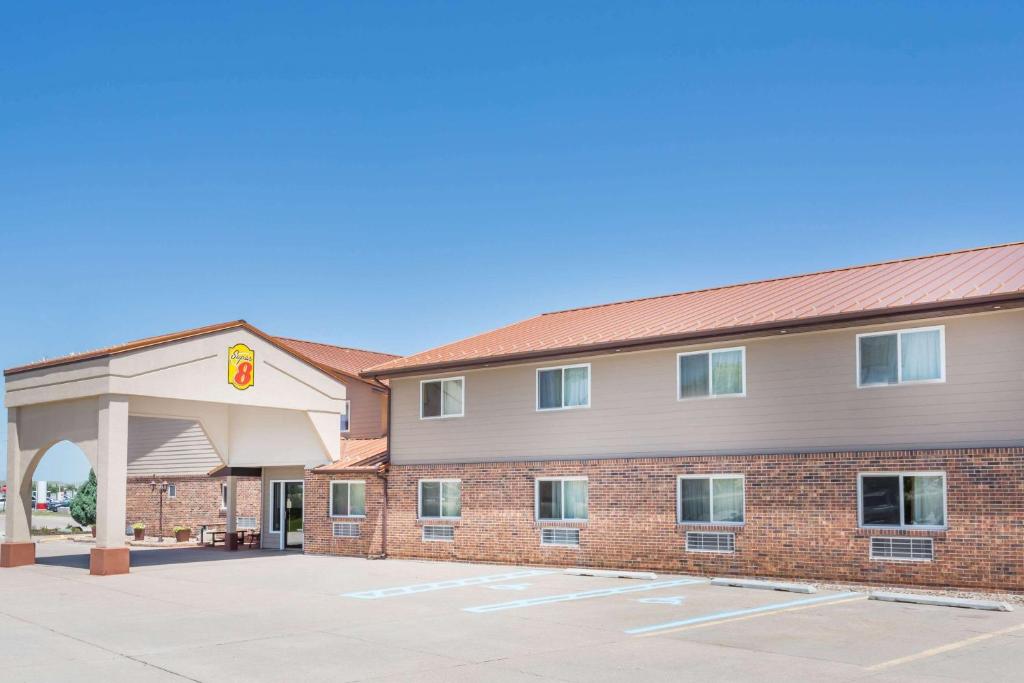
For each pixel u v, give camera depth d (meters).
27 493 27.61
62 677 11.61
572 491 24.45
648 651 12.88
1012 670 11.44
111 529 24.42
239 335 27.58
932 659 12.14
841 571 19.58
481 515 26.12
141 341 25.20
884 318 19.16
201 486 39.91
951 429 18.53
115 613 17.34
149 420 42.34
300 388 29.36
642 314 26.80
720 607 16.98
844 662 12.00
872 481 19.47
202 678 11.50
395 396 28.78
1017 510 17.62
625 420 23.42
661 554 22.38
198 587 21.36
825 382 20.23
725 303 24.89
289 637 14.42
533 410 25.31
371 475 28.97
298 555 30.16
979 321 18.39
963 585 18.05
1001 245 24.16
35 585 22.12
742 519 21.25
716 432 21.80
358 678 11.40
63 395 25.77
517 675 11.46
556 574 23.05
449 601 18.31
